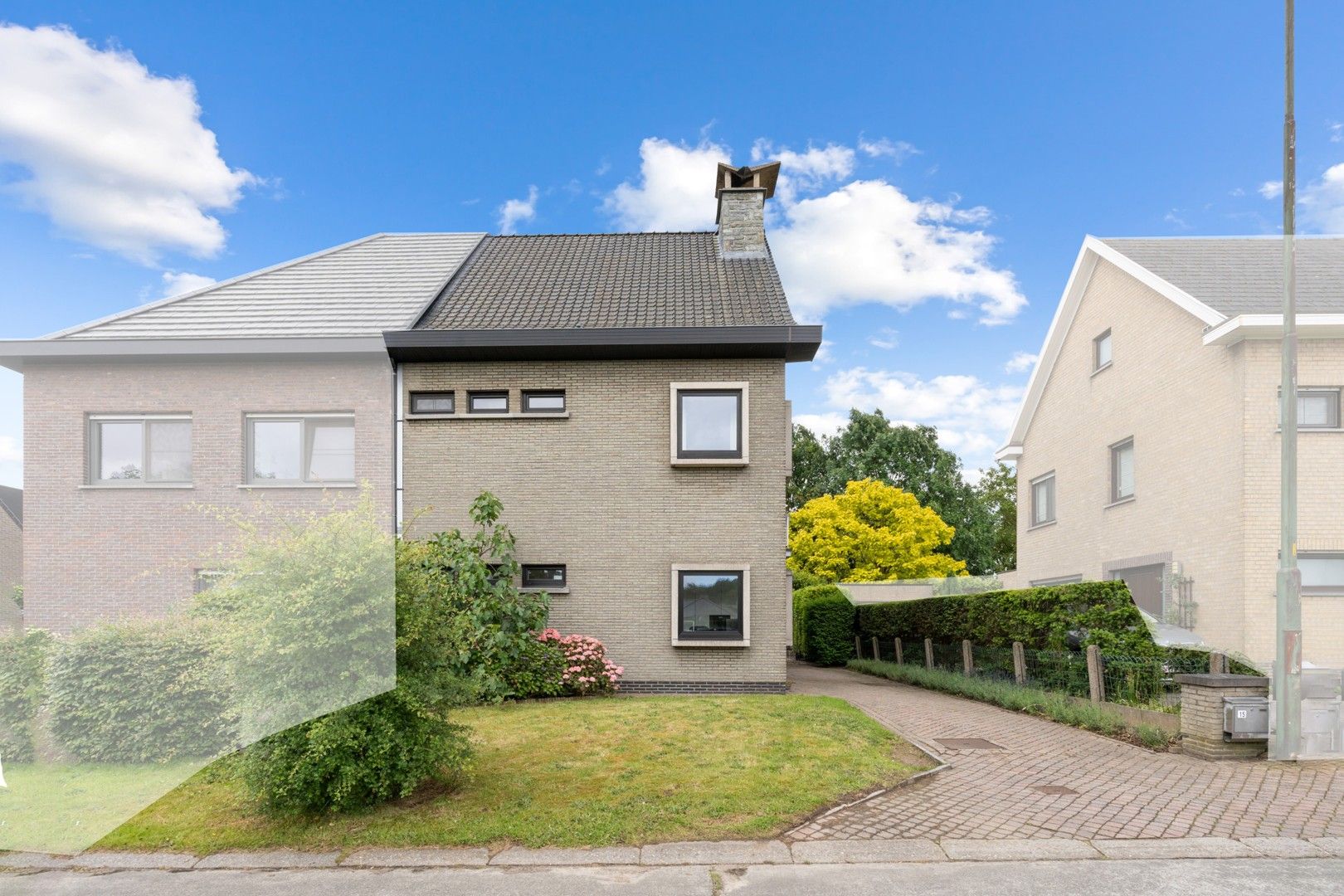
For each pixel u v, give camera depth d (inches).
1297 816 234.4
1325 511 441.7
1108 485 603.2
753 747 297.7
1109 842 214.2
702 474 474.0
